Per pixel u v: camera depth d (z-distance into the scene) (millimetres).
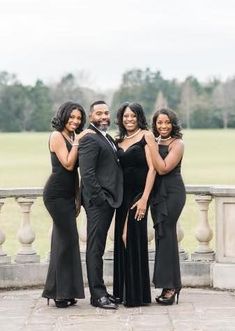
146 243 9234
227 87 168875
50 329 8188
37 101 153500
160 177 9266
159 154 9195
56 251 9164
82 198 9219
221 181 43438
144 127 9172
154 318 8633
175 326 8266
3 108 153750
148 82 150000
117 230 9227
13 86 153750
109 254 10477
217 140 116562
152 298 9688
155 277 9297
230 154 81812
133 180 9109
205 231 10367
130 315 8773
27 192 10336
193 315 8758
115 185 9070
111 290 10164
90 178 8922
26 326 8328
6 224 19781
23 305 9312
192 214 19938
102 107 9133
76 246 9188
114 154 9109
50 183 9094
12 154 83125
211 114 169375
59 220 9102
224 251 10219
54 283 9180
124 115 9141
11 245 17719
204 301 9484
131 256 9141
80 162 8961
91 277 9164
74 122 9148
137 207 9070
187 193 10344
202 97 168500
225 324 8336
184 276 10352
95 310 9023
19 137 131750
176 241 9328
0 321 8547
